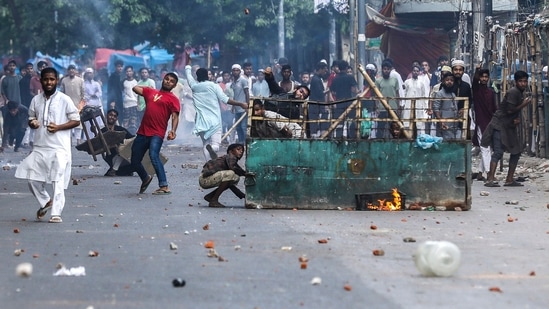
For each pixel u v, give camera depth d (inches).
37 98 1061.1
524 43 1942.7
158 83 3181.6
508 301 658.8
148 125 1366.9
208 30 3806.6
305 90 1353.3
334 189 1174.3
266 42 3843.5
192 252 861.2
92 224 1047.0
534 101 1884.8
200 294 683.4
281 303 653.3
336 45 3850.9
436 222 1061.1
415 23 2851.9
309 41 3895.2
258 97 1192.8
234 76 2404.0
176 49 3949.3
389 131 1213.7
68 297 675.4
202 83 1711.4
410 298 665.6
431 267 745.6
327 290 693.9
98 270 775.7
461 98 1178.0
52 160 1051.3
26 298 673.0
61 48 3944.4
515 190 1432.1
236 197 1330.0
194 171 1765.5
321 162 1172.5
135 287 708.0
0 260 824.9
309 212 1152.2
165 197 1325.0
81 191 1403.8
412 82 2122.3
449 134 1427.2
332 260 817.5
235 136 2669.8
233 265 795.4
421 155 1168.8
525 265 797.2
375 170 1170.6
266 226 1027.9
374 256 837.8
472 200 1296.8
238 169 1219.2
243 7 3737.7
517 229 1013.8
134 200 1285.7
